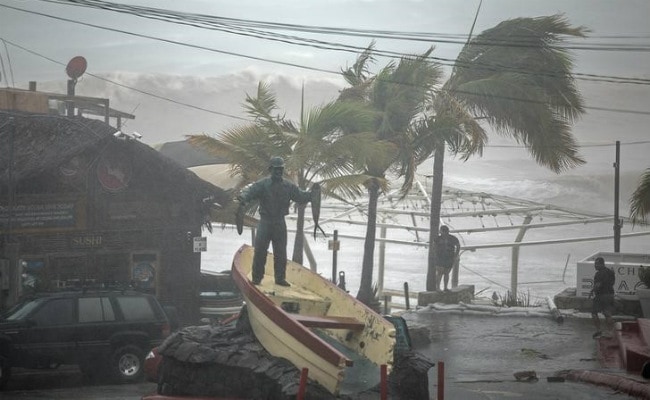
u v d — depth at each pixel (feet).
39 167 140.77
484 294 338.13
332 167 148.77
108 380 104.32
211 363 75.46
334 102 145.48
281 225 84.48
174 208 151.43
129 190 149.07
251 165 150.00
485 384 95.50
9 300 130.00
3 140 152.87
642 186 144.77
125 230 148.77
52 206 144.25
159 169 148.15
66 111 205.26
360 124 145.89
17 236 142.00
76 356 101.60
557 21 164.96
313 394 67.77
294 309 80.18
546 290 355.56
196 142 150.20
